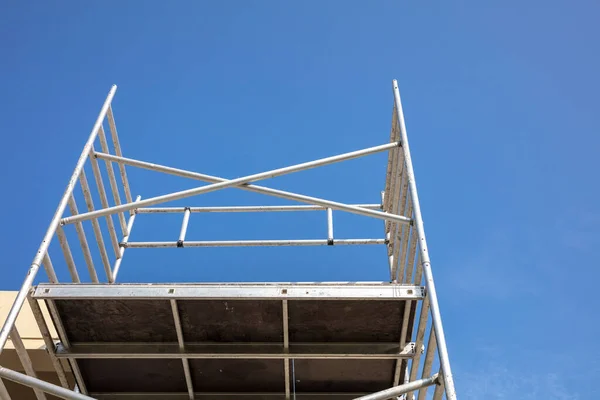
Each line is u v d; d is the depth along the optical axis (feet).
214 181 29.04
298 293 21.58
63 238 24.94
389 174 32.01
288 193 27.12
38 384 19.62
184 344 23.20
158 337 23.25
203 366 23.88
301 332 23.18
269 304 22.25
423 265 22.08
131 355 22.93
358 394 25.02
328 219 33.60
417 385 19.51
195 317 22.53
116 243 31.45
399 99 28.78
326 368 24.27
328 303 22.29
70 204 26.30
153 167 29.73
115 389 24.70
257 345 23.36
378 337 23.45
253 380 24.41
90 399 19.22
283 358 23.27
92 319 22.63
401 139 27.45
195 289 21.65
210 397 24.57
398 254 30.01
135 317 22.57
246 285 21.79
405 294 21.70
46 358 27.99
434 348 22.29
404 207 27.50
